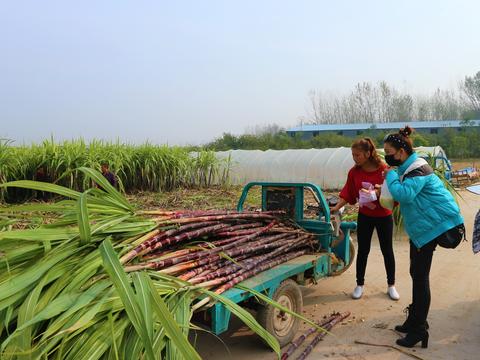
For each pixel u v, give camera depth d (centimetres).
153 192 1430
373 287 534
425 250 372
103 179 338
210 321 305
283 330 377
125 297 234
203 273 328
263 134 4109
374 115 6600
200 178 1597
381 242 491
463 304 472
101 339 237
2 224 303
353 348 376
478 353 365
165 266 317
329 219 465
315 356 362
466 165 3097
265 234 439
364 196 457
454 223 370
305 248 462
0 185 284
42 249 281
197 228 374
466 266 610
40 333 236
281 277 366
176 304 271
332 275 491
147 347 217
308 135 5694
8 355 216
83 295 248
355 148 466
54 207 321
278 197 497
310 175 1716
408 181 368
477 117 6262
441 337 396
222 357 362
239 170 1858
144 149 1451
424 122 5466
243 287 324
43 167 1239
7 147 1212
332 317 435
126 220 334
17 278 253
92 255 278
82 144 1331
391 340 391
